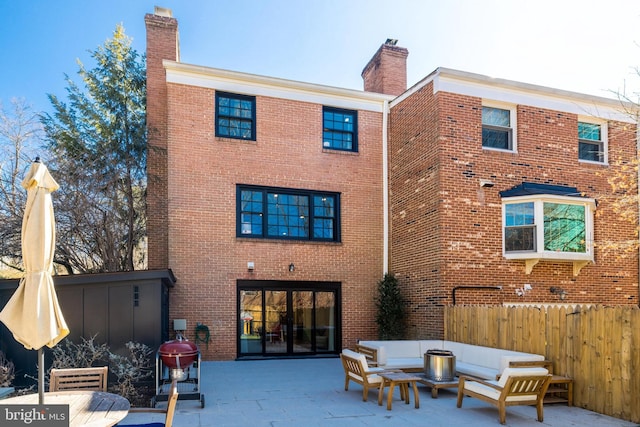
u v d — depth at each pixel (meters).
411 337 11.76
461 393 6.84
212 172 11.91
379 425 5.89
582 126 12.69
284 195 12.62
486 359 8.20
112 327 7.96
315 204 12.88
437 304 10.75
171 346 6.84
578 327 6.94
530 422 6.06
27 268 3.89
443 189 10.88
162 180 12.05
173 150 11.67
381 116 13.65
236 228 12.00
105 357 7.78
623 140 12.72
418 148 11.99
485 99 11.60
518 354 7.59
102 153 13.33
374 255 13.08
